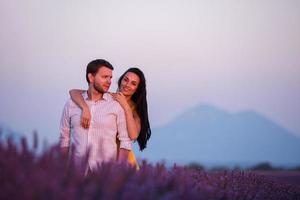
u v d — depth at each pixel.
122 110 8.08
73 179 5.08
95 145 7.86
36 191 4.52
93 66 8.01
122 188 5.04
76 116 7.99
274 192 9.59
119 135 8.08
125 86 8.68
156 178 5.93
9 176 4.91
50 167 5.18
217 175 8.66
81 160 5.42
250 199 7.57
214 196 6.53
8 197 4.64
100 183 5.02
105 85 7.98
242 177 9.37
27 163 5.16
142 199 5.04
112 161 5.67
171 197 5.29
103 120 7.92
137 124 8.76
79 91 8.21
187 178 6.37
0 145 5.12
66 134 8.15
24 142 5.21
